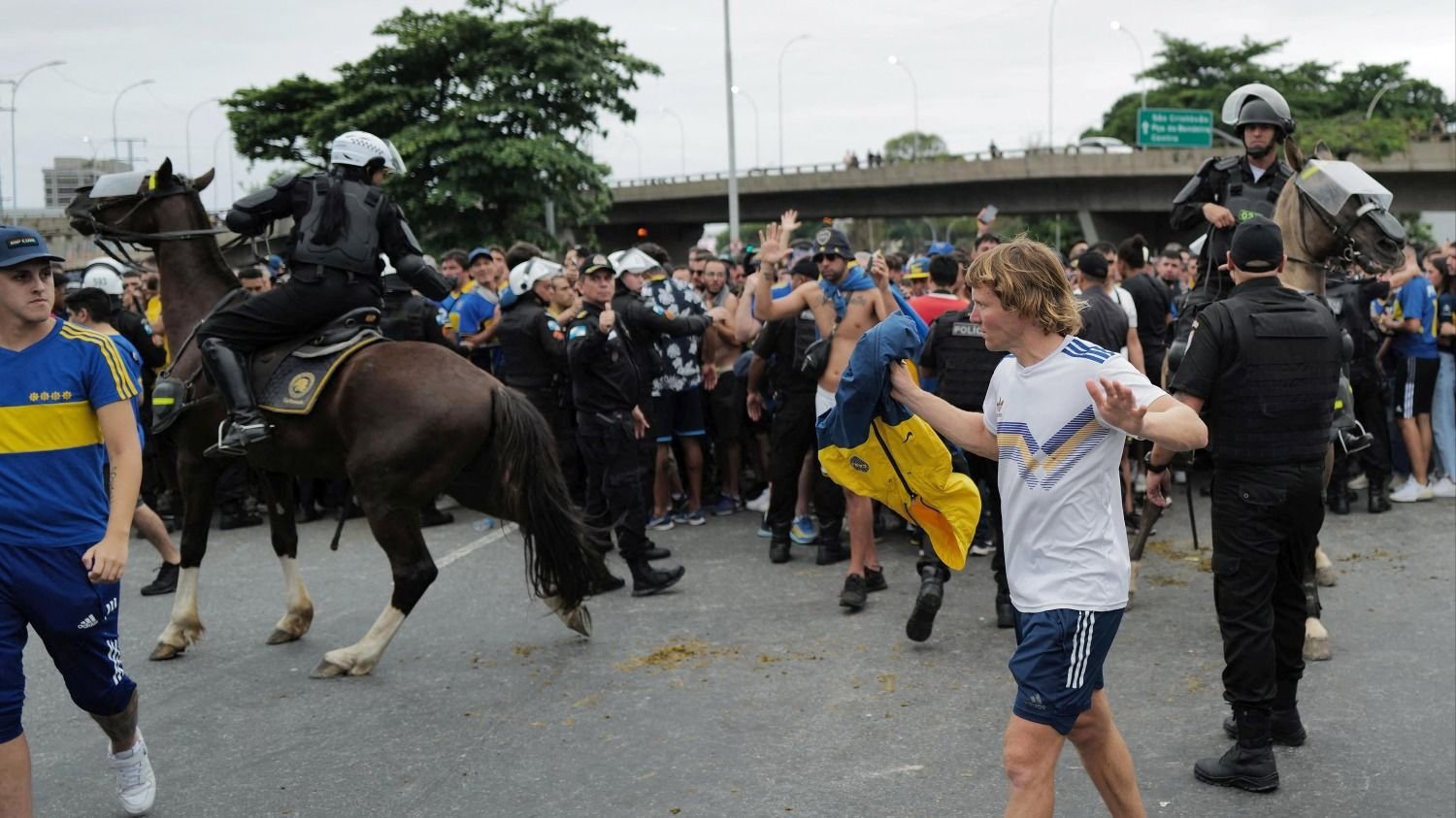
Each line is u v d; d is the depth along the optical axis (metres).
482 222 37.56
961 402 6.64
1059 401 3.22
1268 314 4.37
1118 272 9.15
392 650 6.38
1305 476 4.39
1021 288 3.22
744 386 9.76
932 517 3.98
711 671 5.89
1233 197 6.37
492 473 5.91
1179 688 5.50
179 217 6.71
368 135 6.24
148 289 11.35
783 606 7.02
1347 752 4.72
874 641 6.29
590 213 39.66
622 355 7.30
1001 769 4.63
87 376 3.95
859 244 92.00
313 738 5.17
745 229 71.50
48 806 4.56
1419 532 8.51
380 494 5.76
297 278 5.96
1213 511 4.50
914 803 4.36
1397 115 70.94
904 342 3.77
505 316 9.01
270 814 4.45
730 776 4.64
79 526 3.96
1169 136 45.91
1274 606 4.70
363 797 4.57
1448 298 9.51
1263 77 74.06
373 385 5.75
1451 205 38.38
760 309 7.36
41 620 3.91
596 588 6.15
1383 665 5.72
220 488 9.69
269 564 8.43
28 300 3.84
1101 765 3.46
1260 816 4.20
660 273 9.11
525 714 5.38
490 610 7.10
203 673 6.06
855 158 55.03
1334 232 5.67
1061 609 3.20
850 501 6.90
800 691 5.57
